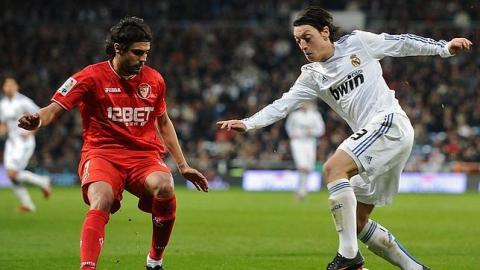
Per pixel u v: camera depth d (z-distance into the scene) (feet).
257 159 363.97
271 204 245.45
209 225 171.83
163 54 446.60
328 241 141.08
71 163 359.46
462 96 394.93
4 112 206.49
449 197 297.53
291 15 470.39
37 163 360.48
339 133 372.17
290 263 111.65
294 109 93.04
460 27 428.15
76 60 440.04
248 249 128.36
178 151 91.71
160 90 89.45
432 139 362.74
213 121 395.34
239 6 483.10
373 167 85.81
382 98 87.81
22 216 191.31
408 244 138.21
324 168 86.17
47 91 419.74
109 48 86.94
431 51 88.28
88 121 88.69
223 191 330.13
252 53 447.83
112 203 84.43
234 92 417.69
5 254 119.65
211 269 105.60
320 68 89.45
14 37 450.71
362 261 84.89
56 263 109.70
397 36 89.04
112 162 87.15
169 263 110.52
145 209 91.45
